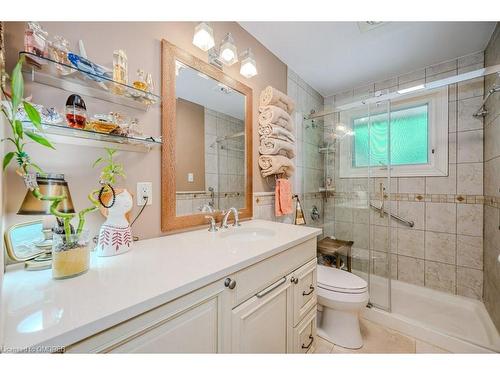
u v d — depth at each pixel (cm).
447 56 181
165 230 105
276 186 170
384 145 200
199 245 92
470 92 177
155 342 52
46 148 73
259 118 165
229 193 142
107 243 76
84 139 81
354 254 213
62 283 57
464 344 133
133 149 95
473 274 176
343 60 188
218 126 134
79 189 80
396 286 205
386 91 182
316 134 236
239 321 74
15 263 67
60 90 76
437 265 192
